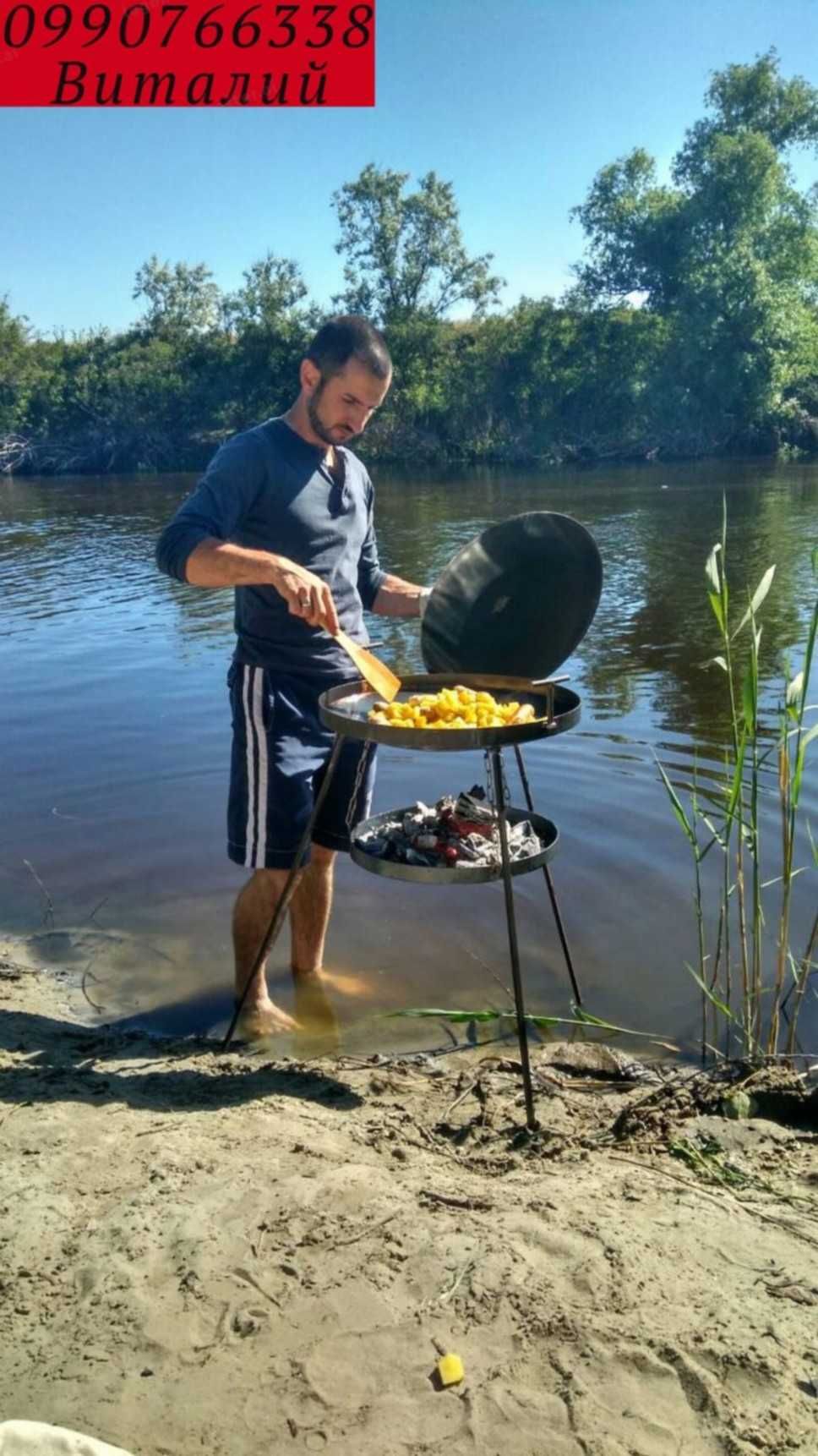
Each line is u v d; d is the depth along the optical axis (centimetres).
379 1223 241
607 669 834
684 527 1639
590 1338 205
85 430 5088
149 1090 325
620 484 2562
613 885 468
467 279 4762
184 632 1038
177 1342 208
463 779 599
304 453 383
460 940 436
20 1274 228
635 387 3862
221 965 426
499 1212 247
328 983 408
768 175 3888
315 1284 221
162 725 731
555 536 397
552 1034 370
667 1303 215
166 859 518
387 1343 206
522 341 4091
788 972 399
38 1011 388
